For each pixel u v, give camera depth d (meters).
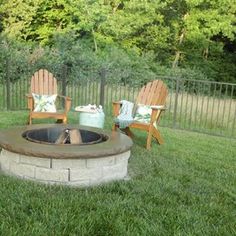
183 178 4.14
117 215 3.01
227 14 13.95
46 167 3.65
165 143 5.98
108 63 11.87
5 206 3.04
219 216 3.16
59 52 11.35
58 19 14.52
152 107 5.54
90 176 3.75
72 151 3.64
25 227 2.71
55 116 6.27
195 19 14.12
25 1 13.61
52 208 3.03
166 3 13.96
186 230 2.84
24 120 7.03
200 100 9.59
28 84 9.87
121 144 4.02
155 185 3.82
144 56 13.73
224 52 15.62
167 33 14.66
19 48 11.73
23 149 3.66
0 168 4.08
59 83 10.11
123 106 5.92
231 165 4.91
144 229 2.81
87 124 6.03
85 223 2.82
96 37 13.78
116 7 14.38
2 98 9.40
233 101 9.45
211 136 7.05
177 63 15.12
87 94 9.61
